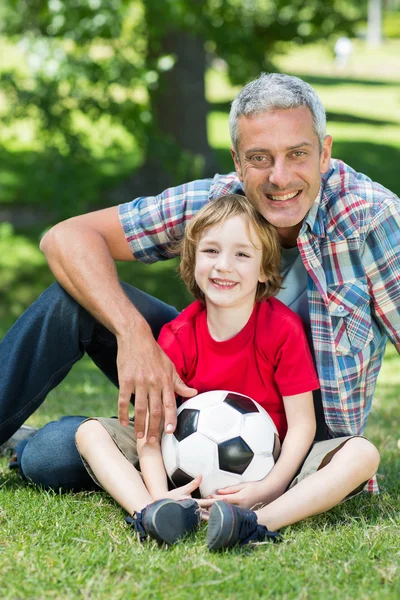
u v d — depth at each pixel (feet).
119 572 8.08
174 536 8.77
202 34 40.91
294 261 11.32
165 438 10.04
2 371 11.01
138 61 36.99
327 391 10.56
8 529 9.20
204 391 10.60
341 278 10.61
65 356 11.13
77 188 39.83
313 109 10.05
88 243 10.98
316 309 10.62
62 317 10.89
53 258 10.98
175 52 43.55
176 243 11.64
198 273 10.45
